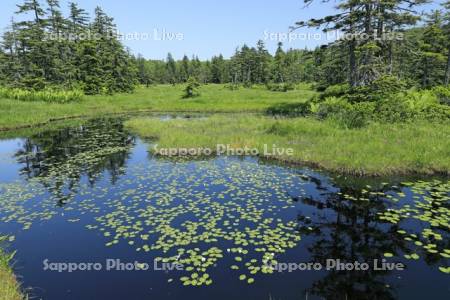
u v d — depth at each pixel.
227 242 6.08
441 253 5.62
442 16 31.25
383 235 6.33
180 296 4.57
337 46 22.95
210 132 17.22
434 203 7.68
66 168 11.50
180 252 5.74
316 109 18.34
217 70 93.00
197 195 8.55
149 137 17.84
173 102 40.66
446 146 11.06
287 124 15.94
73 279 5.04
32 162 12.45
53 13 43.38
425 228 6.56
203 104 38.38
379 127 14.39
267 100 41.31
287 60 78.31
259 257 5.57
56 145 15.84
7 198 8.54
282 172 10.60
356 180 9.55
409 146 11.43
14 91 32.41
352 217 7.16
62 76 43.09
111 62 48.59
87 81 44.19
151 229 6.62
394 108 15.88
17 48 41.59
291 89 58.41
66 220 7.17
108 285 4.86
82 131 20.19
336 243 6.05
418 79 36.69
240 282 4.89
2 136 18.58
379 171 9.79
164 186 9.35
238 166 11.46
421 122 15.04
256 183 9.51
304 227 6.70
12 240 6.30
